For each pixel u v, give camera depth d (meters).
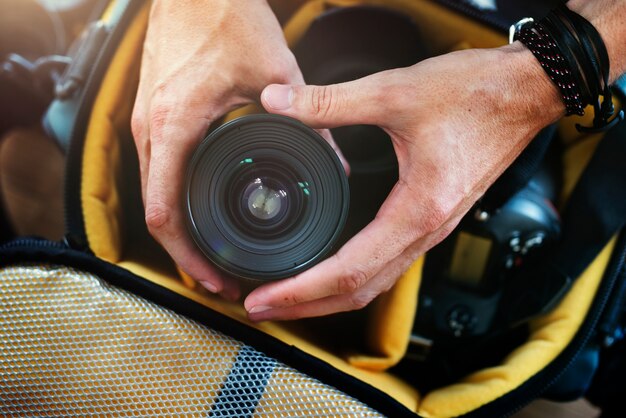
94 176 0.47
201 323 0.39
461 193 0.39
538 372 0.47
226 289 0.42
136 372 0.38
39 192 0.74
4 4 0.62
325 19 0.46
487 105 0.39
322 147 0.38
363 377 0.43
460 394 0.45
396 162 0.45
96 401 0.38
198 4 0.42
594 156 0.49
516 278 0.51
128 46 0.48
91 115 0.48
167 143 0.40
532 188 0.50
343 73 0.47
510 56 0.39
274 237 0.39
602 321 0.52
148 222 0.39
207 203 0.39
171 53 0.41
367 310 0.50
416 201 0.38
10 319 0.39
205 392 0.38
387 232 0.38
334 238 0.39
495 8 0.47
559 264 0.50
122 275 0.40
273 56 0.41
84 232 0.46
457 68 0.39
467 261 0.50
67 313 0.39
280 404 0.38
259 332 0.39
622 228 0.50
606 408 0.57
